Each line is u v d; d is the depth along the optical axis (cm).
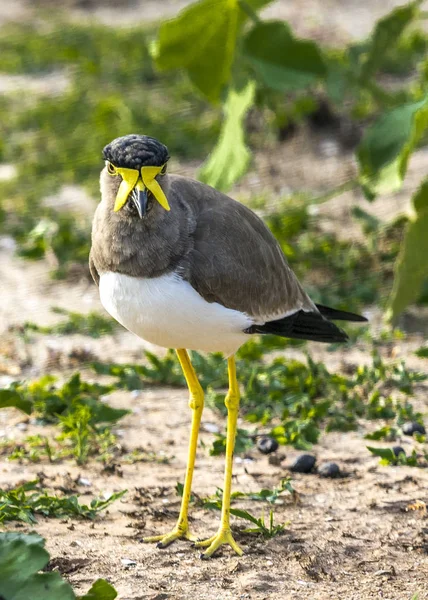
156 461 1030
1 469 995
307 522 903
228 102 1327
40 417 1123
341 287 1502
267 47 1316
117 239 825
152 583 782
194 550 850
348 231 1677
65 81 2641
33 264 1647
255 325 905
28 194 1906
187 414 1152
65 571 795
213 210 880
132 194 812
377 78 2327
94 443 1053
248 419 1128
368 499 949
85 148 2116
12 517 876
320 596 767
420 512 922
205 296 844
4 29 3067
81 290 1548
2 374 1252
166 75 2588
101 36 2894
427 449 1059
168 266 828
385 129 1167
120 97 2386
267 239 940
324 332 989
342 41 2575
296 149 2023
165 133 2123
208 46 1320
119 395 1202
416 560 833
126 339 1378
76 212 1822
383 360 1294
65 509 900
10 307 1477
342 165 1939
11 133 2272
